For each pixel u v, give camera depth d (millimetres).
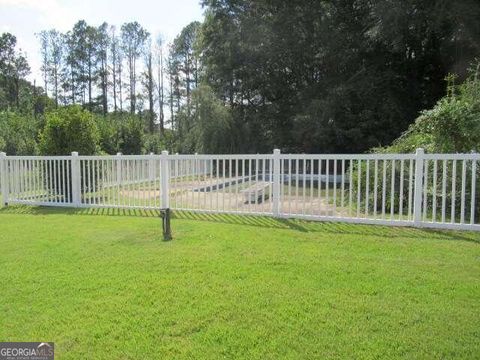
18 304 3512
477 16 17062
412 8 18828
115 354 2721
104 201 8992
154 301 3545
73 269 4457
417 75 22156
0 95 49406
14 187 9820
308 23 24656
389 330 2992
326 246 5363
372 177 8602
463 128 7867
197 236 5961
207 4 27078
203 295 3662
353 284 3916
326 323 3109
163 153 8266
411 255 4914
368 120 20719
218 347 2791
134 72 53500
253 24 25328
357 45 22812
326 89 23641
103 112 53094
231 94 27438
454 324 3072
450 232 6102
